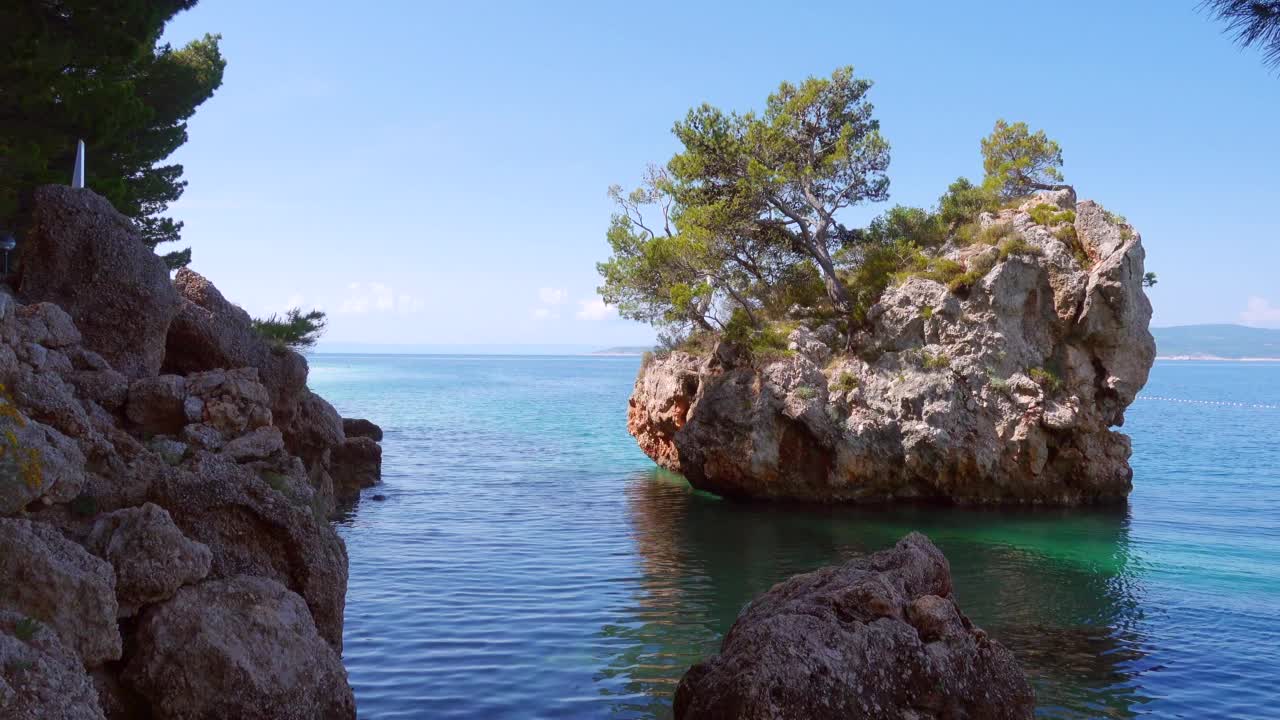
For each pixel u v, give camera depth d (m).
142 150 32.59
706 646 16.30
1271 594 20.83
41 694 7.95
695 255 40.19
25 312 16.61
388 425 64.06
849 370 34.94
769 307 40.84
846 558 24.06
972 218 39.75
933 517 31.03
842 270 41.97
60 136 25.48
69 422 11.84
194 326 23.33
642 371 44.53
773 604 12.89
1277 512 32.44
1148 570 23.23
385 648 15.73
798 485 33.78
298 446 28.47
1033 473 33.62
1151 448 56.06
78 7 23.81
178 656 9.99
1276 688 14.84
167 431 17.38
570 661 15.34
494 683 14.20
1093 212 35.44
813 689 10.44
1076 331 34.91
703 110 41.97
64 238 19.25
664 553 24.36
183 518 11.96
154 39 31.78
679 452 35.62
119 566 10.30
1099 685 14.92
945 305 34.66
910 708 11.09
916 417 33.78
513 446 51.03
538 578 21.12
